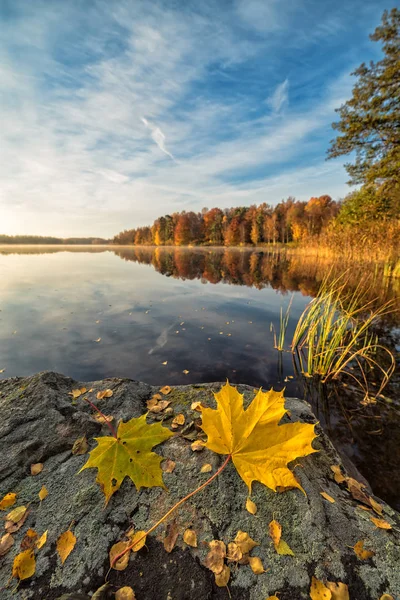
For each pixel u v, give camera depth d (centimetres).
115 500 104
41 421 144
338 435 212
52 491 109
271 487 93
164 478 113
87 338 404
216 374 304
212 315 532
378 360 343
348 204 1612
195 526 95
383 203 1232
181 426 148
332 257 1423
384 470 176
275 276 1092
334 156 1288
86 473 116
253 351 366
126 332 430
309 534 93
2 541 90
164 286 859
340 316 400
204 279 1031
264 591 79
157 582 81
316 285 865
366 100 1119
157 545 90
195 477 113
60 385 185
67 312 542
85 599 75
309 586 80
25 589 79
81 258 2270
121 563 85
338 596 77
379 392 270
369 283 847
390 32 987
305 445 95
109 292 749
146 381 287
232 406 108
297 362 339
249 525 95
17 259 2011
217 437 103
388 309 565
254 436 102
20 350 360
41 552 88
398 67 995
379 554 89
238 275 1144
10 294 698
